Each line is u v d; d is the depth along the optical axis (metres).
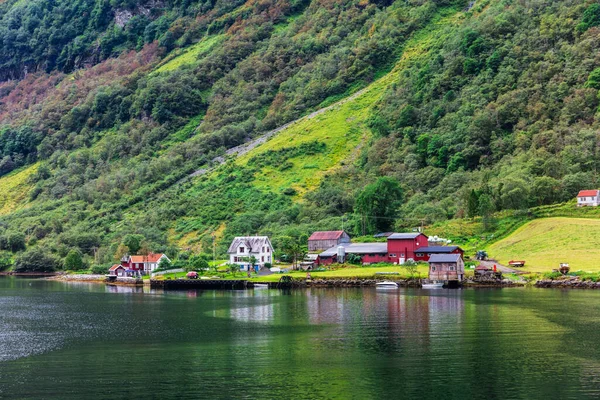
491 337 104.00
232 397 76.25
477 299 148.00
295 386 79.69
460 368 86.12
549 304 137.75
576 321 117.06
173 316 133.75
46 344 105.25
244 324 121.06
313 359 91.88
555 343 99.38
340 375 83.88
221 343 103.50
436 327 113.12
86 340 108.19
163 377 84.00
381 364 88.62
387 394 76.56
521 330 109.19
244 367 88.19
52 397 77.00
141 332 114.81
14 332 116.75
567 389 77.44
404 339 103.75
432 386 79.06
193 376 84.31
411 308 135.88
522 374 83.19
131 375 85.06
